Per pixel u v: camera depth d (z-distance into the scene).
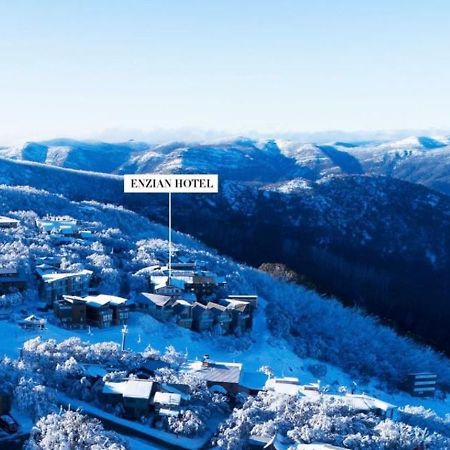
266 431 58.16
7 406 55.75
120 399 62.84
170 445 57.09
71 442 50.34
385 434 60.53
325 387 81.06
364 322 130.25
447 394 108.00
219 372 74.31
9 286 96.31
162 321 100.94
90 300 95.94
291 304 126.56
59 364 67.31
